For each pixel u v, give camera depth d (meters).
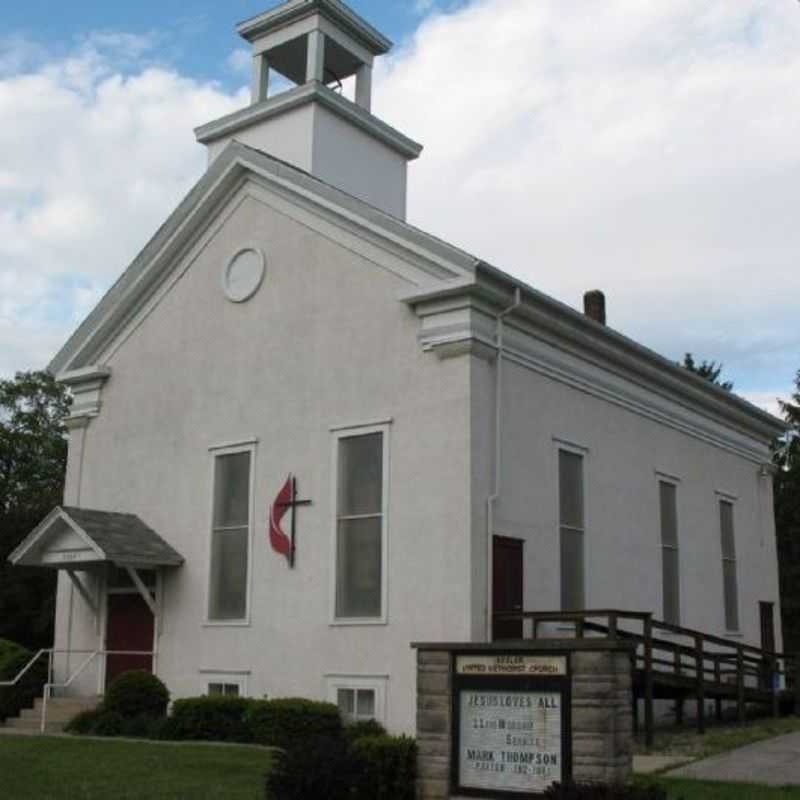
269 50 24.95
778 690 23.62
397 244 19.00
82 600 22.86
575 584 20.27
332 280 19.98
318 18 23.83
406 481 18.17
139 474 22.47
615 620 16.58
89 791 12.70
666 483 24.38
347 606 18.61
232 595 20.38
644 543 22.91
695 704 23.81
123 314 23.58
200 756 15.32
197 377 21.89
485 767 10.84
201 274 22.31
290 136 23.53
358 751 11.35
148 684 19.75
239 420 20.92
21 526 42.66
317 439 19.58
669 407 24.89
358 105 24.17
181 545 21.34
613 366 22.39
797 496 45.09
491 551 17.62
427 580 17.58
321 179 23.11
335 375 19.55
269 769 14.17
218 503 21.00
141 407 22.83
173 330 22.59
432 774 11.16
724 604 26.44
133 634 21.83
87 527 20.64
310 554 19.23
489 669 11.02
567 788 9.41
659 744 17.50
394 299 18.98
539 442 19.59
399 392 18.61
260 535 20.05
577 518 20.67
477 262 17.75
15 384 47.31
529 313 19.19
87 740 17.36
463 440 17.64
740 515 28.08
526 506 18.91
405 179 25.67
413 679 17.42
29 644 41.94
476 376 17.98
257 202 21.56
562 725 10.46
